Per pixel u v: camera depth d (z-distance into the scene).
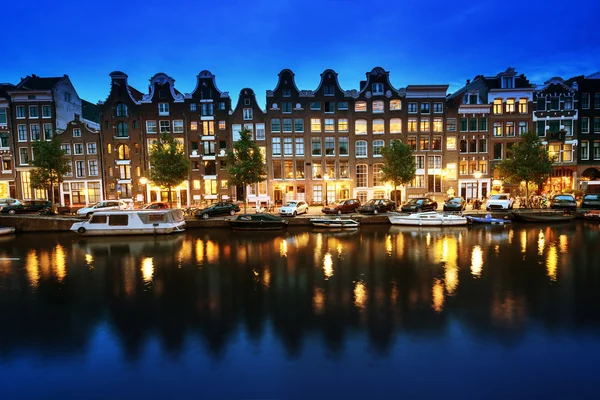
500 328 11.52
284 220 30.86
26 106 45.19
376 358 9.90
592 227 30.34
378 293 14.75
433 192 46.56
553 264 18.69
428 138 46.41
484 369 9.34
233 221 30.73
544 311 12.79
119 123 45.16
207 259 20.72
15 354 10.44
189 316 12.81
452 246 23.41
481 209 39.06
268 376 9.20
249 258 20.81
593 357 9.84
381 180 40.06
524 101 46.22
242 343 10.84
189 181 45.03
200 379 9.14
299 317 12.56
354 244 24.44
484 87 47.19
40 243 26.00
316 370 9.42
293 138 45.75
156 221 29.00
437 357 9.92
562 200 35.56
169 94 44.97
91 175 45.22
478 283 15.83
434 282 16.03
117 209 32.06
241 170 33.38
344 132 46.28
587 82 46.19
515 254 20.98
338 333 11.35
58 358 10.21
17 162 45.38
